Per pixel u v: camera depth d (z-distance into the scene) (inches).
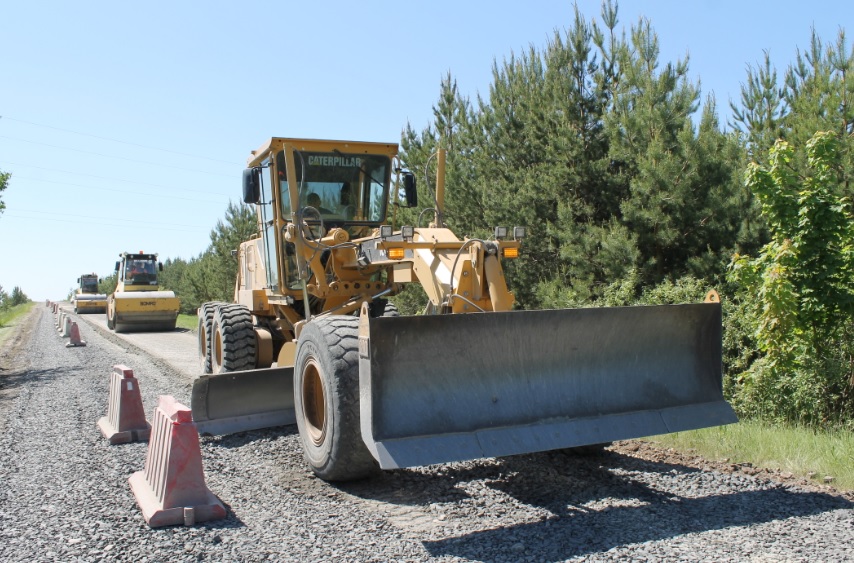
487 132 546.3
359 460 204.4
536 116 477.4
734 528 168.4
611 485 205.9
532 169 484.7
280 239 321.7
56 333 1035.3
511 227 474.0
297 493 205.9
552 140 455.5
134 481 208.5
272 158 316.8
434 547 161.6
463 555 156.5
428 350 186.5
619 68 455.5
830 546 156.0
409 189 324.8
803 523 171.0
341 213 323.6
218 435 263.1
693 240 407.2
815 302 278.1
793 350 281.9
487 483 211.6
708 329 220.2
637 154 418.9
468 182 534.3
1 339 986.1
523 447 189.2
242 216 1031.6
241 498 202.5
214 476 225.0
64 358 625.3
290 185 306.0
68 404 369.1
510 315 193.6
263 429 282.2
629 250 393.1
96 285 1952.5
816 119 396.2
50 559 159.0
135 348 720.3
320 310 334.3
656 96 414.9
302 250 303.3
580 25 466.0
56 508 194.7
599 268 427.8
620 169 445.7
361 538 168.4
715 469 220.1
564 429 196.7
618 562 149.7
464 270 221.8
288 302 326.6
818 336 285.9
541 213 466.9
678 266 417.7
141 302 1020.5
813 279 281.9
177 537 171.5
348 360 204.2
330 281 307.9
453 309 221.6
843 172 366.0
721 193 393.7
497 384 194.4
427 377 186.7
